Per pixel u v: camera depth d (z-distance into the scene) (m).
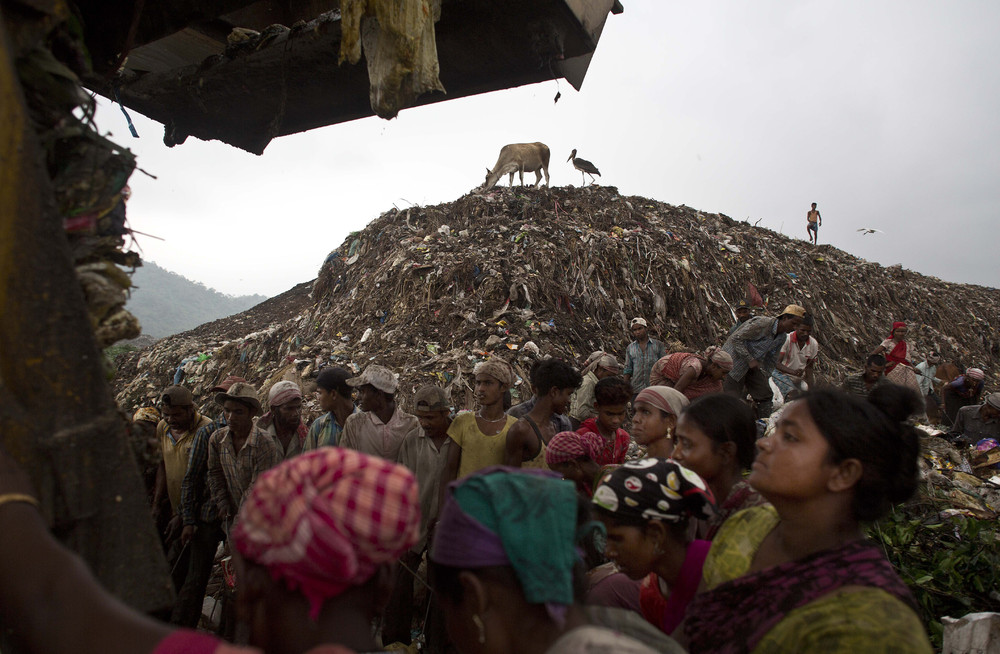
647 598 2.04
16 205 0.93
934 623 3.42
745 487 2.15
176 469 4.25
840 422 1.48
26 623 0.83
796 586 1.42
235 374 12.84
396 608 3.63
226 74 2.86
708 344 12.89
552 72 2.84
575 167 17.34
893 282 19.95
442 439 3.90
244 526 0.98
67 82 1.16
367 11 2.06
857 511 1.52
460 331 10.27
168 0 1.95
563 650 1.02
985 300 23.16
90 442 0.99
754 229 18.84
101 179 1.20
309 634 0.95
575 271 12.34
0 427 0.91
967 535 4.26
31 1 1.08
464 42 2.71
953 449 6.73
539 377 3.87
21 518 0.87
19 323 0.93
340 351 10.38
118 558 1.02
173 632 0.87
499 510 1.12
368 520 0.91
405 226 14.65
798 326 7.46
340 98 3.06
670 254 14.09
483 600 1.10
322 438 4.17
